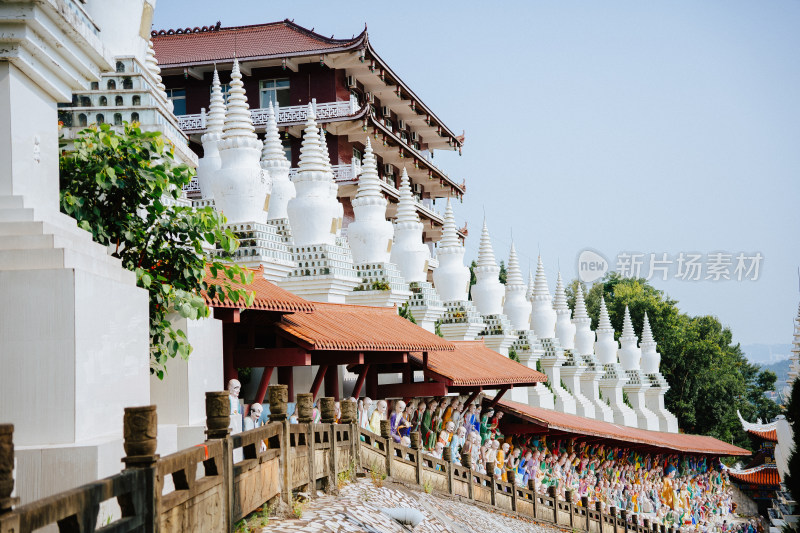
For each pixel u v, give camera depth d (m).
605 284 113.44
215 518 12.91
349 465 20.81
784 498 54.25
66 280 12.55
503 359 41.16
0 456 7.93
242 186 27.95
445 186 75.06
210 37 58.09
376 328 29.34
